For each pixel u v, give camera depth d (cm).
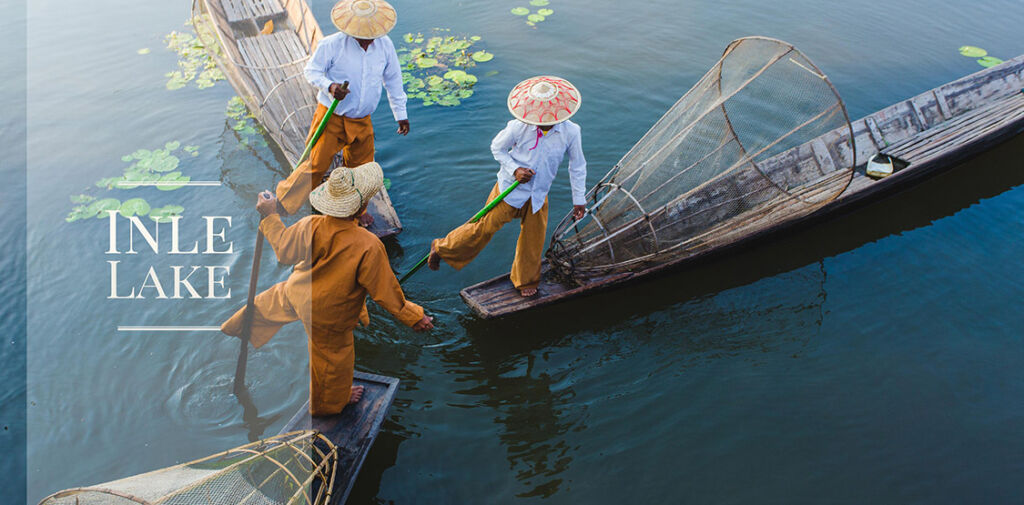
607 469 337
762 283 447
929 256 466
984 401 369
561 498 323
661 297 436
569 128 352
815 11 790
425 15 757
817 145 499
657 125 459
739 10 791
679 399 373
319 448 295
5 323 335
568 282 427
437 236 479
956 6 814
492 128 580
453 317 419
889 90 634
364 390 336
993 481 328
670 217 431
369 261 277
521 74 653
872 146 563
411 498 321
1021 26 767
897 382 380
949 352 398
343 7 389
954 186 531
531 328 415
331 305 279
